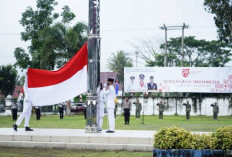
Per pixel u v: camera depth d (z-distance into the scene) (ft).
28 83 46.50
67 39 131.95
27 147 39.22
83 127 63.98
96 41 45.01
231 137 26.94
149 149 36.60
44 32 134.31
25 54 154.81
